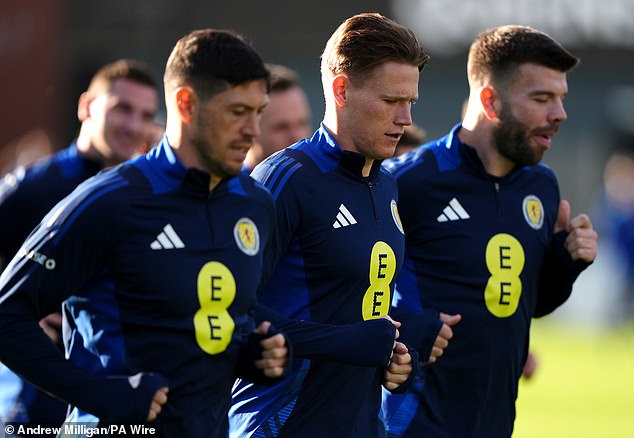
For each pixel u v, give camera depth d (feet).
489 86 63.67
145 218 48.37
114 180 48.60
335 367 55.83
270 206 52.95
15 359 47.26
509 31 63.57
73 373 46.96
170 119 49.39
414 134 81.25
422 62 56.13
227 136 48.06
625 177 247.09
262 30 286.05
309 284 55.72
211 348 49.32
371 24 55.62
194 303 48.83
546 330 241.76
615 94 284.61
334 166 56.59
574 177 285.02
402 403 63.87
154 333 48.34
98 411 46.55
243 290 50.49
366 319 56.80
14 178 79.05
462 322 63.46
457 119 279.08
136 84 79.97
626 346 213.66
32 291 47.47
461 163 64.54
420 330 60.03
